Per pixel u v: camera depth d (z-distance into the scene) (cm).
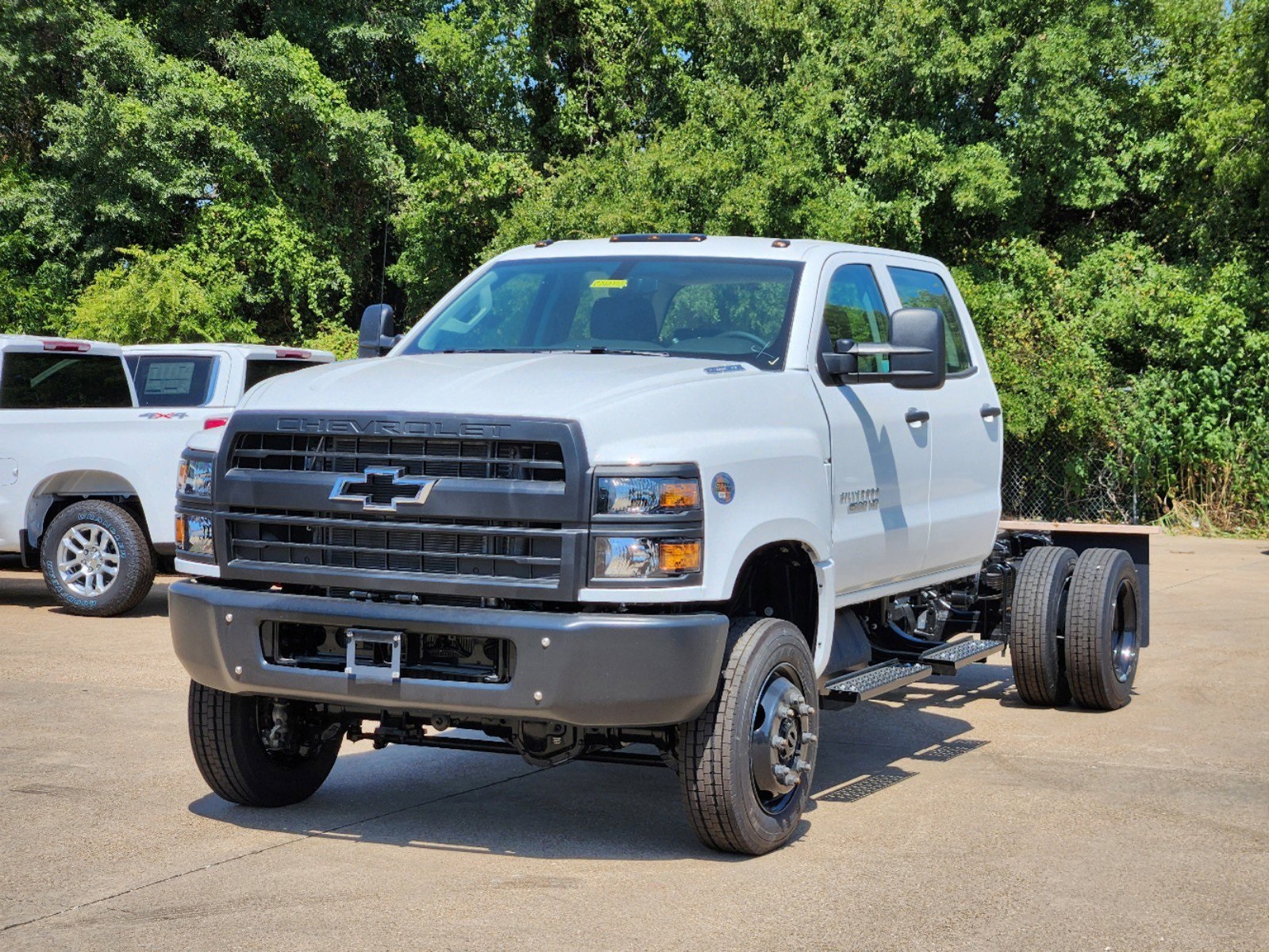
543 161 2792
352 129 2630
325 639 516
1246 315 2012
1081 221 2425
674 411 500
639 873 498
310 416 504
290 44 2689
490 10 2666
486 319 639
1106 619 796
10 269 2661
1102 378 2005
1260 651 1013
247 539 519
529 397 491
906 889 479
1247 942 430
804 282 609
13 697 804
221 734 556
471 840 542
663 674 472
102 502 1127
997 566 816
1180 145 2261
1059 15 2212
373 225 2864
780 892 476
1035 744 727
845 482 594
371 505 488
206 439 545
